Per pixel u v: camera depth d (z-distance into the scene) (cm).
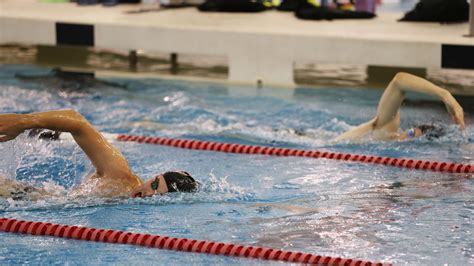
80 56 1517
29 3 1700
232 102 1180
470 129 996
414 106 1143
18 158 820
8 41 1448
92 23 1384
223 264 594
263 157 915
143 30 1352
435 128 984
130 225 673
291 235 645
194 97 1209
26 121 682
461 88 1229
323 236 642
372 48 1225
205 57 1538
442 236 641
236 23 1388
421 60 1202
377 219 683
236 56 1309
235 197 750
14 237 648
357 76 1358
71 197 734
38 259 604
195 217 691
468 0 1545
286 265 587
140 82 1306
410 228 660
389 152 924
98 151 730
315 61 1264
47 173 806
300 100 1190
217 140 992
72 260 602
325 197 754
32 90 1223
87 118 1085
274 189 782
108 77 1338
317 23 1394
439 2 1374
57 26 1409
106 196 726
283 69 1287
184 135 1015
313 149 950
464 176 824
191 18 1448
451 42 1180
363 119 1084
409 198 748
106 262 599
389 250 611
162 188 734
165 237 632
